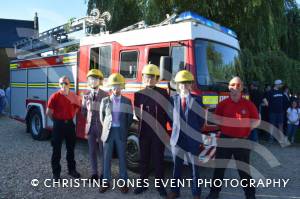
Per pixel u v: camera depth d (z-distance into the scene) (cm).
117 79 568
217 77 650
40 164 716
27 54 1087
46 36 1016
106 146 567
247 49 1166
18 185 585
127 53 712
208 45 649
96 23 923
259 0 1066
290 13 1540
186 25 629
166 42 648
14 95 1109
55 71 899
